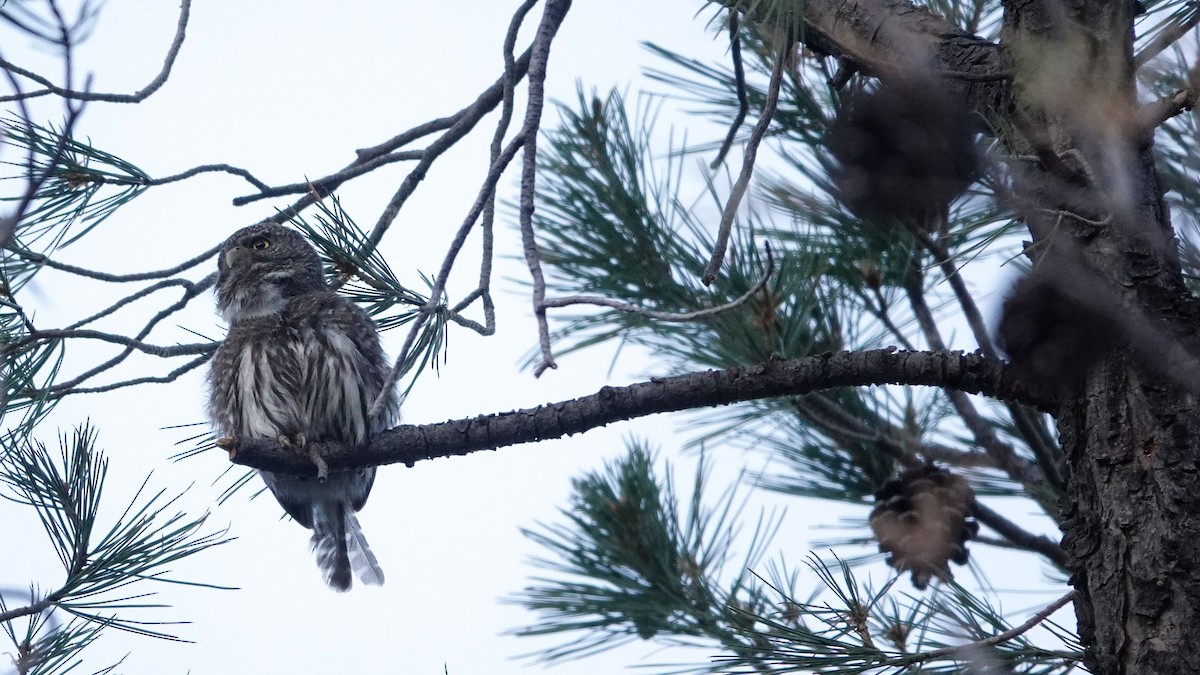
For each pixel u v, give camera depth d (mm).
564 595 8484
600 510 8672
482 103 8445
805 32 6680
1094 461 5875
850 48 6578
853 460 9078
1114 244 5766
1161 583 5543
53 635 6094
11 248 7023
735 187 5625
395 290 6770
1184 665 5414
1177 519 5590
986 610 6434
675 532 8617
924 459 8305
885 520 7684
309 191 8461
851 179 5020
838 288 8461
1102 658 5715
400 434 7727
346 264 6941
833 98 7391
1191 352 5617
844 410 8930
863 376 6750
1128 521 5688
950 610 6277
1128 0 5648
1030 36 5879
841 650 6328
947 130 4781
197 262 8086
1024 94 5457
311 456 7836
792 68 7656
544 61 6324
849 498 9047
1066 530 6039
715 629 7902
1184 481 5617
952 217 6590
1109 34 5188
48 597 6254
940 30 6613
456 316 6234
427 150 8430
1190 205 5754
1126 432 5773
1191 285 6715
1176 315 5668
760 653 6523
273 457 7887
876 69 6469
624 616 8281
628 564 8445
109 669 6086
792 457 9320
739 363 8258
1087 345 5668
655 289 8586
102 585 6293
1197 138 4879
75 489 6438
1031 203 5211
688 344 8672
